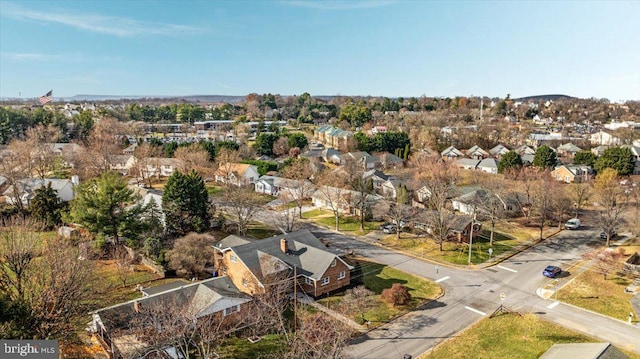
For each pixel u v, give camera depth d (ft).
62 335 96.94
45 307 91.76
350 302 122.83
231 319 113.70
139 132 482.28
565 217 220.84
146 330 95.40
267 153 400.06
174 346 94.02
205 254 154.51
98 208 157.07
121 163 320.91
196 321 102.47
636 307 115.03
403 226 205.36
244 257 134.62
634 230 175.42
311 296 133.59
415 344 107.14
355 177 247.09
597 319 118.42
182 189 180.86
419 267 158.40
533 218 221.87
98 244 157.07
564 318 119.03
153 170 308.60
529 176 249.96
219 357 99.30
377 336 111.04
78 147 336.49
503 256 169.37
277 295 115.65
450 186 227.81
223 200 229.04
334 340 92.84
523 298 132.16
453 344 106.83
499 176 295.89
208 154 328.29
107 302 122.52
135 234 161.07
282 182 271.90
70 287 96.78
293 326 114.52
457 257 167.84
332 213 233.96
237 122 604.49
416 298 132.67
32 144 295.89
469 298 132.67
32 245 112.78
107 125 420.36
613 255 161.89
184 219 180.24
